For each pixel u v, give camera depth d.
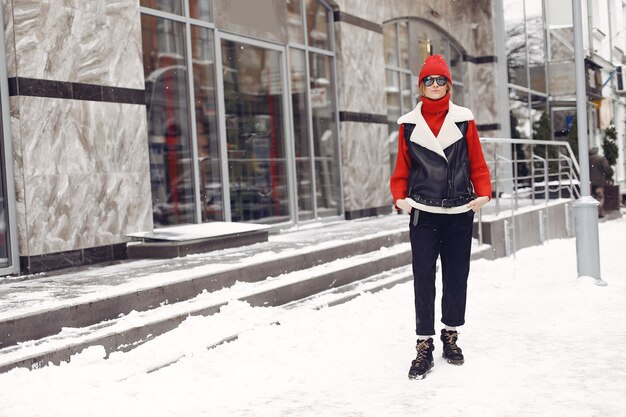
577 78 8.16
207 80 10.58
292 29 12.55
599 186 20.09
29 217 7.56
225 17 10.91
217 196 10.69
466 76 20.23
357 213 14.02
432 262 4.79
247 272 7.24
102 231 8.37
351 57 14.05
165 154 9.75
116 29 8.66
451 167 4.75
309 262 8.24
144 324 5.40
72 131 8.05
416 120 4.78
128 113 8.78
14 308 5.41
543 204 14.62
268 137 11.83
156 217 9.56
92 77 8.32
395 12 15.97
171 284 6.31
